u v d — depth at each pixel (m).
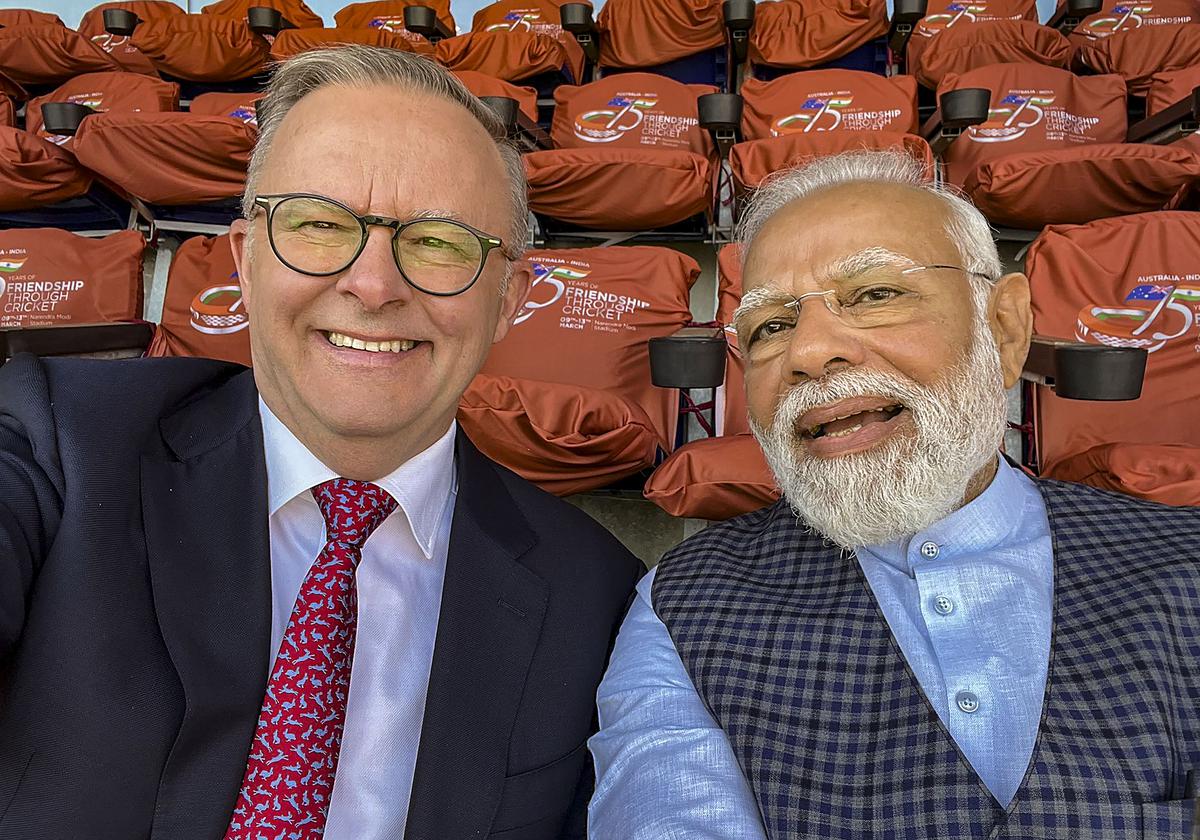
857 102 2.46
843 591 0.79
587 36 3.07
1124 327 1.66
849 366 0.79
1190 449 1.20
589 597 0.86
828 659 0.74
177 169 2.15
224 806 0.65
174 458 0.74
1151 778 0.63
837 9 2.97
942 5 3.16
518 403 1.39
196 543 0.71
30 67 3.29
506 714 0.77
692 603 0.82
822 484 0.78
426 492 0.80
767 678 0.74
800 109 2.48
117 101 2.91
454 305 0.72
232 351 1.85
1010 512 0.81
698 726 0.76
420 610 0.80
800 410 0.80
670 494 1.37
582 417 1.42
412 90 0.75
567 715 0.81
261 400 0.80
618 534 1.84
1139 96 2.70
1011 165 1.89
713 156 2.46
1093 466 1.28
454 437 0.90
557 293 1.84
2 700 0.64
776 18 3.06
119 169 2.14
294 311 0.70
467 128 0.76
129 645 0.66
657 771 0.74
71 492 0.67
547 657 0.81
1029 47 2.75
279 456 0.77
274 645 0.73
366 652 0.76
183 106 3.46
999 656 0.70
